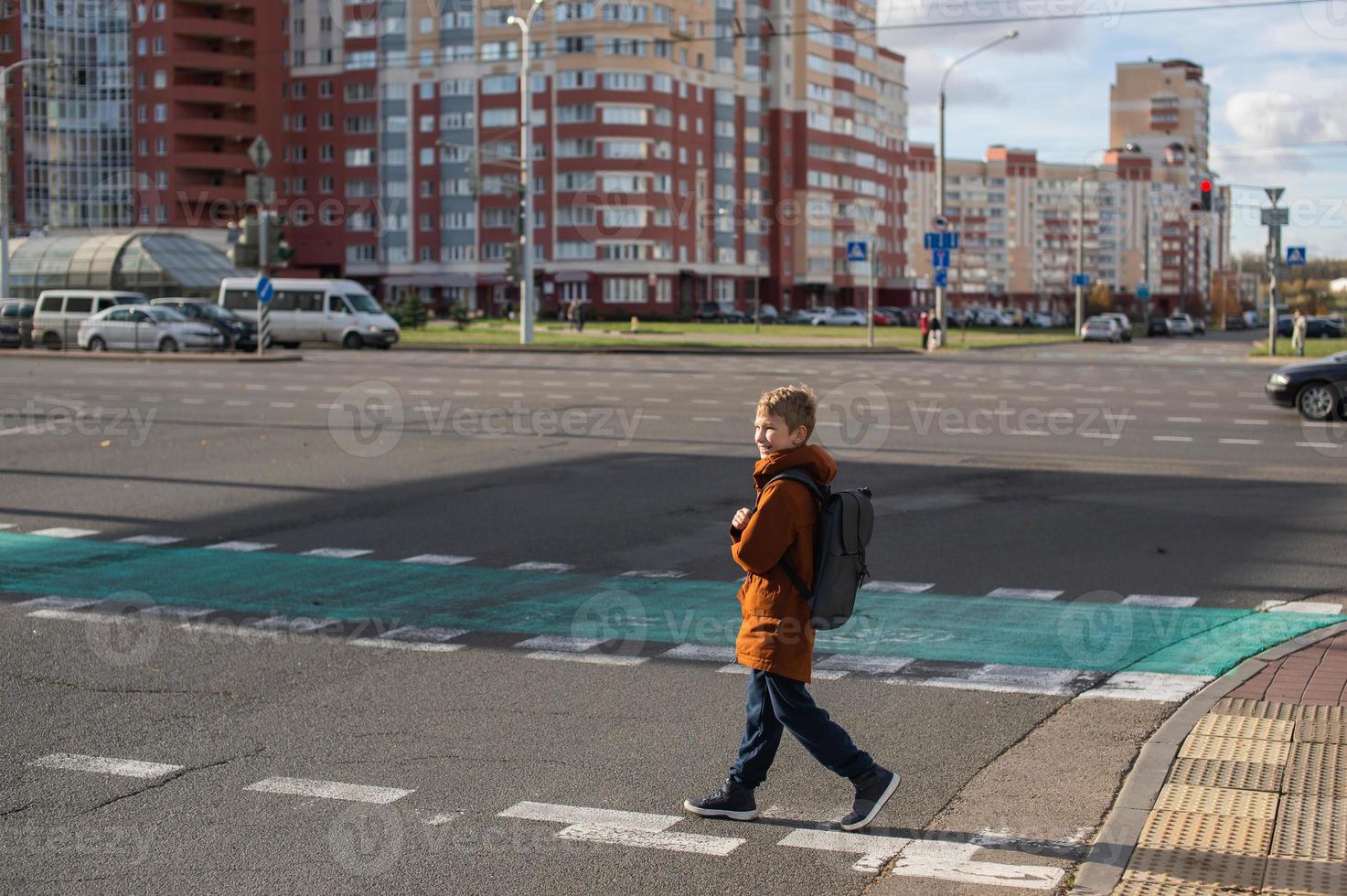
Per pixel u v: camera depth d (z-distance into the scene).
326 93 107.56
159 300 49.53
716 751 6.05
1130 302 187.38
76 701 6.81
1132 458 16.69
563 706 6.75
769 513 4.87
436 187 107.75
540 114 105.44
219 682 7.17
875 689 7.05
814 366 38.78
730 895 4.52
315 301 48.69
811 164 121.38
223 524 12.23
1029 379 33.19
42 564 10.41
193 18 100.00
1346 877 4.48
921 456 16.88
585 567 10.31
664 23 105.56
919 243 180.75
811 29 119.50
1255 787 5.36
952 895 4.50
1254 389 29.64
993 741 6.20
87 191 100.69
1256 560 10.39
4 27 98.75
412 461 16.59
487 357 42.16
